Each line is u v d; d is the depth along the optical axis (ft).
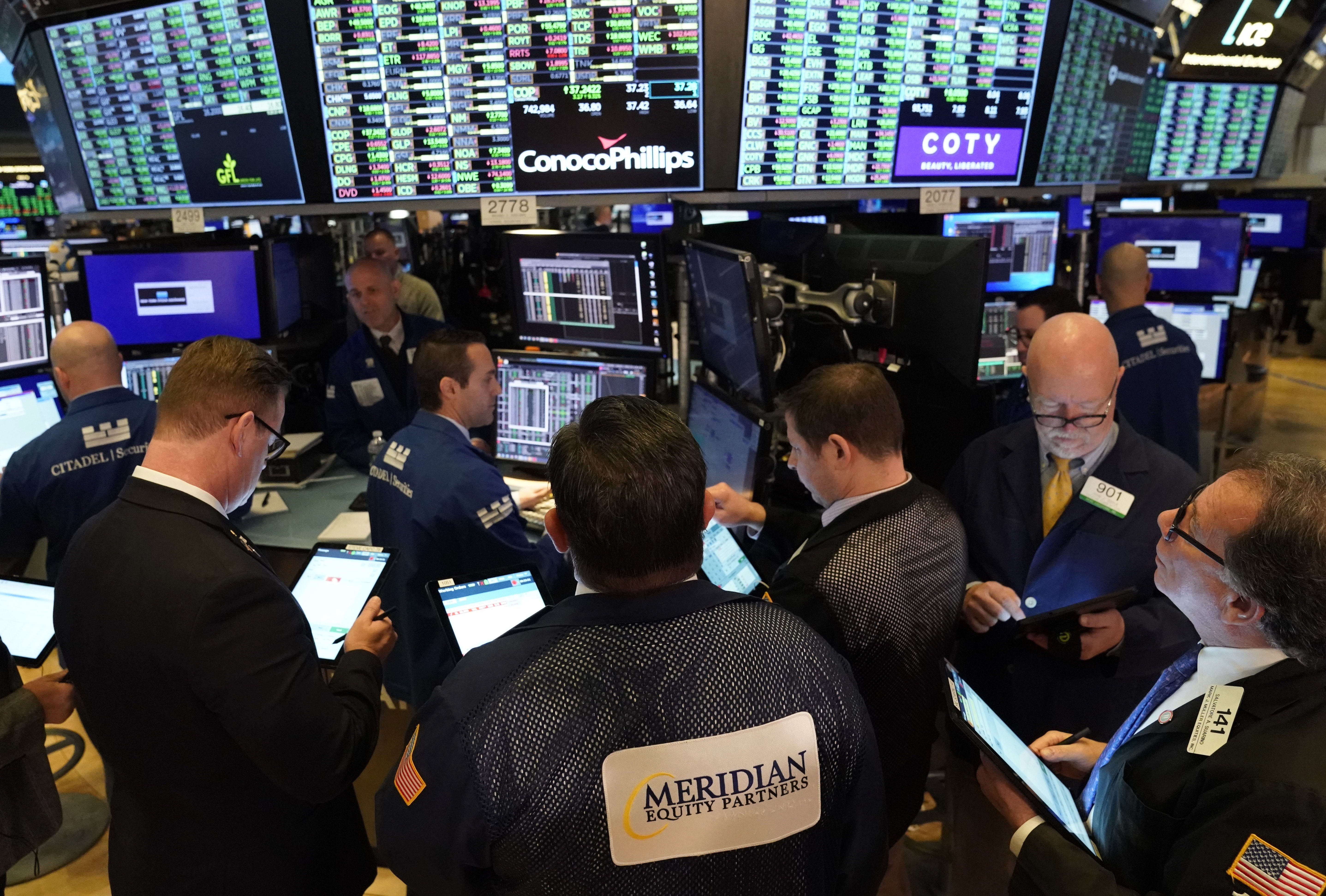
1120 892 3.35
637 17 7.47
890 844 4.92
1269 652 3.27
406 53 7.85
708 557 6.09
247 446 4.38
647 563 3.03
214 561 4.03
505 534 6.33
